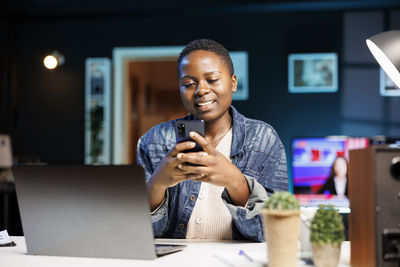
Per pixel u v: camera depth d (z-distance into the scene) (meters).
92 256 0.96
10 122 5.78
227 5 5.27
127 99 5.92
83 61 5.77
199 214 1.28
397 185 0.78
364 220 0.82
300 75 5.43
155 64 6.45
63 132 5.77
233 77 1.29
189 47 1.22
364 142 4.19
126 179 0.89
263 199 1.08
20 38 5.88
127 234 0.92
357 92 5.34
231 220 1.26
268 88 5.48
